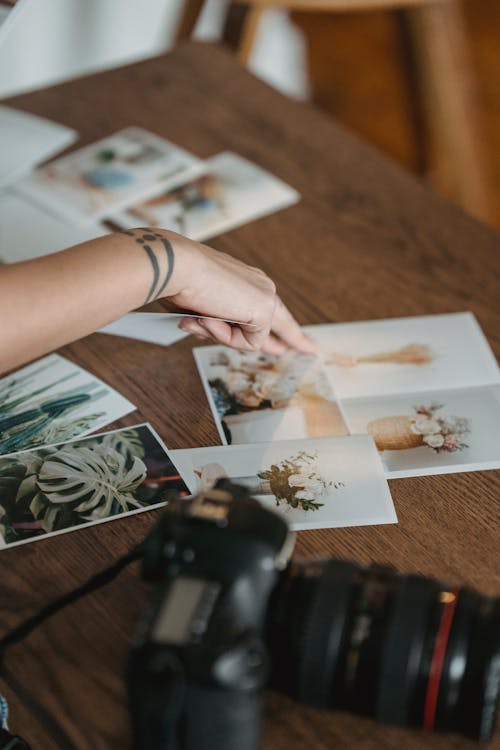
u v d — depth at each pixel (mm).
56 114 1321
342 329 985
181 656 511
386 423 866
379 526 766
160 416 872
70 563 734
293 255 1085
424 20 1783
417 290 1038
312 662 571
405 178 1221
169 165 1226
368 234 1121
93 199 1160
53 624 688
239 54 1746
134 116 1326
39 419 865
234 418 871
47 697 644
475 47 3109
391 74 2928
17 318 697
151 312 870
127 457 825
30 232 1098
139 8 2051
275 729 624
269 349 947
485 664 560
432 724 581
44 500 781
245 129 1307
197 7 1697
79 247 760
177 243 806
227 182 1200
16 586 717
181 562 562
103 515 770
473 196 1983
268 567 564
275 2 1685
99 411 876
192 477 806
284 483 800
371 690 573
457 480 808
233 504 589
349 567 611
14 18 1012
